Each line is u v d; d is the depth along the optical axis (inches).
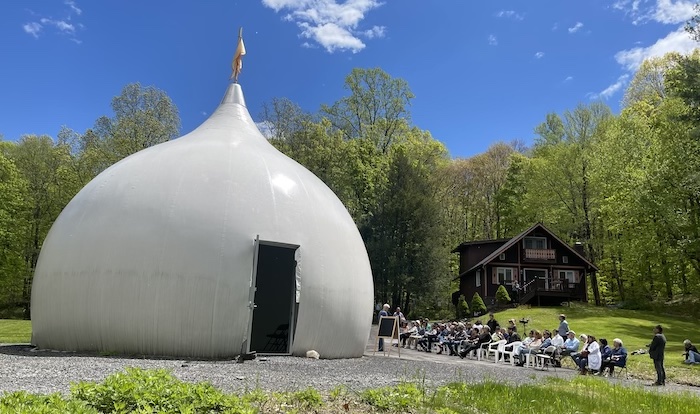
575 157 1628.9
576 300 1466.5
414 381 327.3
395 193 1524.4
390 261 1434.5
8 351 413.1
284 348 597.9
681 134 1182.9
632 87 1724.9
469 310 1362.0
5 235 1350.9
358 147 1780.3
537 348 621.0
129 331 391.9
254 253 411.8
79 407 162.4
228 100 569.6
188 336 393.1
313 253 439.5
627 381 503.5
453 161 2300.7
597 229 1665.8
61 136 1604.3
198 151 461.4
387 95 1971.0
